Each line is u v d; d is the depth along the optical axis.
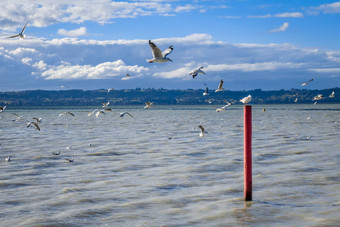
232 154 36.91
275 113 160.50
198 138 53.97
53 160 34.66
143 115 158.00
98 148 43.28
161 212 18.45
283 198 20.52
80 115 167.00
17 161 34.12
